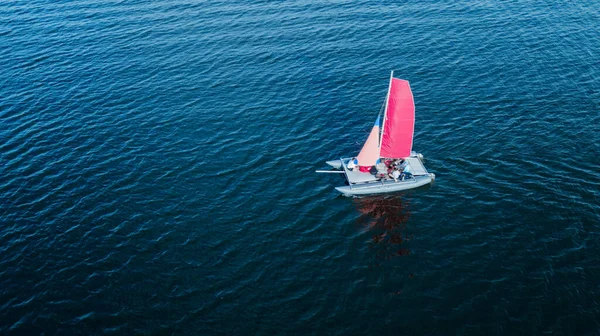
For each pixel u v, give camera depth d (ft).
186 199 167.02
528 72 231.50
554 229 148.66
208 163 183.73
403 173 170.19
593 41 254.27
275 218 158.81
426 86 224.94
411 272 138.00
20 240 151.74
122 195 169.27
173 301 131.34
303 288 134.51
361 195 167.53
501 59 242.99
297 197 167.32
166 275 139.13
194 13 304.91
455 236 149.38
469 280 134.41
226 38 273.13
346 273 138.72
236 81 234.58
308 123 204.95
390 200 164.96
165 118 209.67
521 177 170.71
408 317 125.08
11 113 214.48
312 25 284.00
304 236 151.84
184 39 273.54
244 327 124.26
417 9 297.53
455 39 262.88
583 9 288.51
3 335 123.24
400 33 271.28
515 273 135.33
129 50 264.31
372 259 142.82
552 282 131.85
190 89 229.45
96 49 266.57
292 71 240.94
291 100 219.61
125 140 196.95
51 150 192.03
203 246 148.66
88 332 123.54
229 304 130.31
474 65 239.09
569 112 202.59
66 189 172.45
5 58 259.60
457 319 123.75
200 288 135.03
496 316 123.95
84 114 213.46
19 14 311.06
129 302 131.34
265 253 145.89
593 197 159.63
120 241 150.92
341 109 212.84
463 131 195.52
